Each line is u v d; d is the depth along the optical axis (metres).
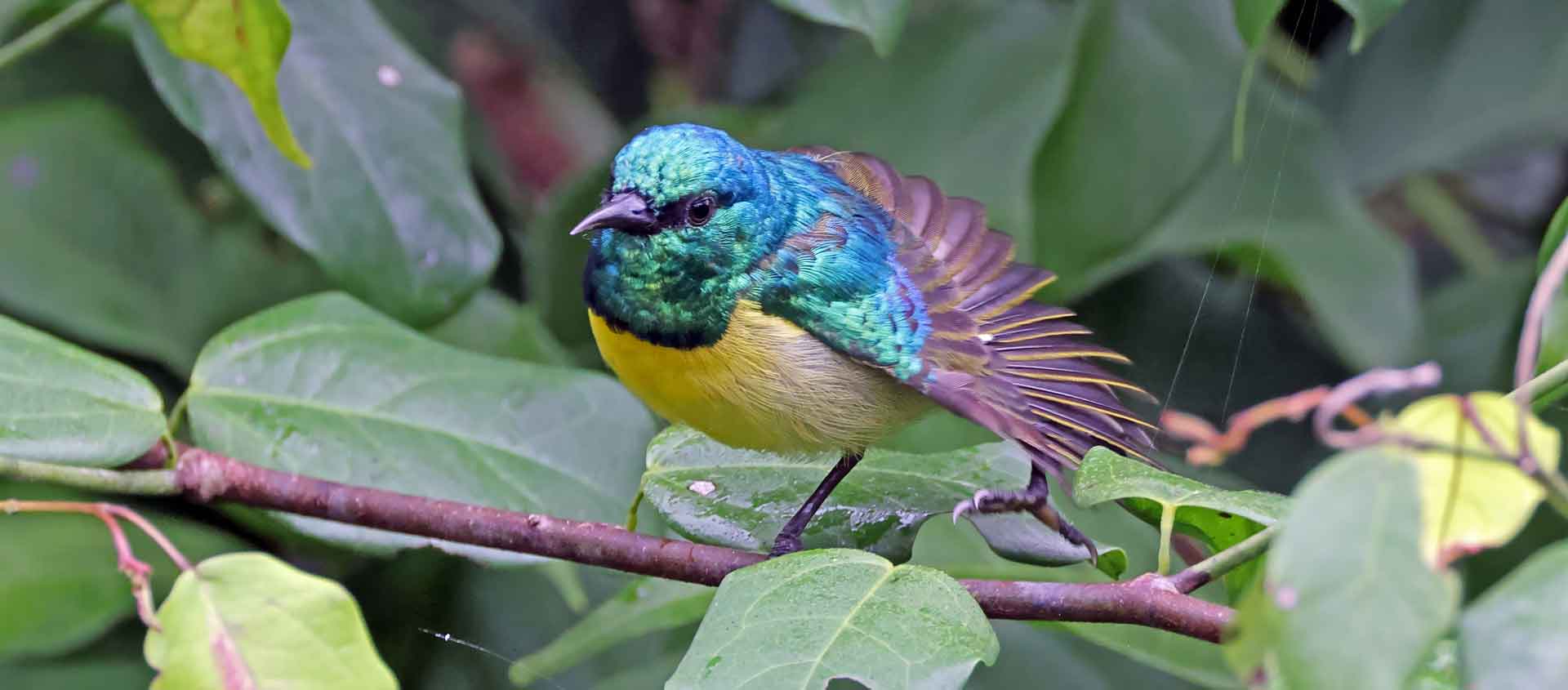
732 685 2.03
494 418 2.10
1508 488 1.98
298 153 2.05
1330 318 2.19
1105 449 2.08
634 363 2.10
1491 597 1.93
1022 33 2.22
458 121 2.13
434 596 2.19
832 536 2.08
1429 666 2.04
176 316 2.20
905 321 2.10
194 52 2.04
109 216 2.21
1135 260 2.20
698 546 2.07
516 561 2.08
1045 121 2.20
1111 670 2.18
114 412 2.06
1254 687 1.99
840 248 2.10
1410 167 2.22
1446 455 1.98
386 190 2.13
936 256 2.11
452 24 2.28
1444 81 2.22
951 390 2.09
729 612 2.04
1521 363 1.99
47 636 2.15
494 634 2.19
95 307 2.19
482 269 2.13
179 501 2.17
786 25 2.28
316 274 2.21
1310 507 1.92
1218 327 2.23
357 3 2.14
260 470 2.07
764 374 2.09
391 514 2.07
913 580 2.04
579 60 2.29
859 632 2.04
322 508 2.07
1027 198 2.20
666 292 2.09
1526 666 1.89
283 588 2.02
